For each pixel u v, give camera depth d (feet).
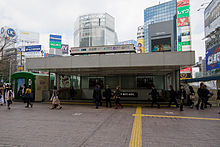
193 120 24.13
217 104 41.81
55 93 35.53
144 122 22.74
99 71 50.06
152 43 331.77
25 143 14.64
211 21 112.98
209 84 49.55
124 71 49.85
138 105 41.98
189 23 268.82
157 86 56.44
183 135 16.92
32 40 228.43
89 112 31.09
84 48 45.57
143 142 14.80
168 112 31.19
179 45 273.54
